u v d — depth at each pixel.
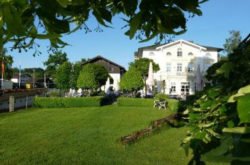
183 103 2.89
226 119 1.70
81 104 40.81
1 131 19.64
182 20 1.66
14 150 14.12
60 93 53.66
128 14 1.69
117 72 82.81
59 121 25.11
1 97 36.25
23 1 1.25
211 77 2.68
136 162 12.10
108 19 1.67
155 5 1.63
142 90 62.69
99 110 35.69
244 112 1.09
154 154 13.31
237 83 2.00
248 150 1.01
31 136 17.78
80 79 56.72
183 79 68.12
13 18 1.22
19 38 1.34
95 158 12.68
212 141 1.87
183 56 68.12
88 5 1.62
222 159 1.09
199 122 2.19
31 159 12.50
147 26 1.68
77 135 17.98
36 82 97.69
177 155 13.06
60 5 1.33
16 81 93.81
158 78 68.38
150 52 69.31
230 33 41.75
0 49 1.31
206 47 68.69
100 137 17.22
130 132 19.08
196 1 1.64
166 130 18.08
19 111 35.00
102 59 82.88
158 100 39.19
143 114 30.73
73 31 1.56
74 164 11.83
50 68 83.50
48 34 1.41
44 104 39.84
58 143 15.62
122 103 42.19
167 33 1.68
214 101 2.04
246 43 2.36
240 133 1.08
